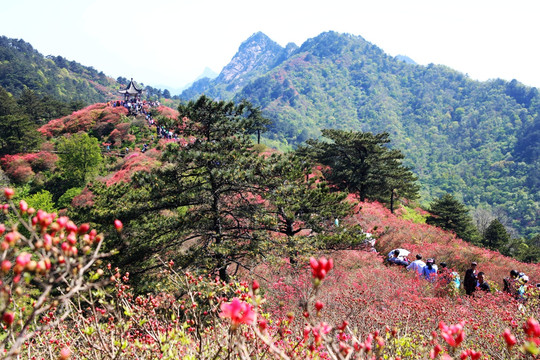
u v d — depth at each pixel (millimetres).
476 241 33469
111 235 8336
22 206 1209
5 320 1133
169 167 9227
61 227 1271
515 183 137125
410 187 29500
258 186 9625
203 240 9906
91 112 50812
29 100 65500
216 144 9664
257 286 1393
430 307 5145
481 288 7367
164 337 2416
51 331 2822
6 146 40094
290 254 9297
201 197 9484
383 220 18906
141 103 54719
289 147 176375
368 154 25688
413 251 13125
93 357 2383
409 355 2785
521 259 31516
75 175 34594
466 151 181125
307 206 9945
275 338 2365
